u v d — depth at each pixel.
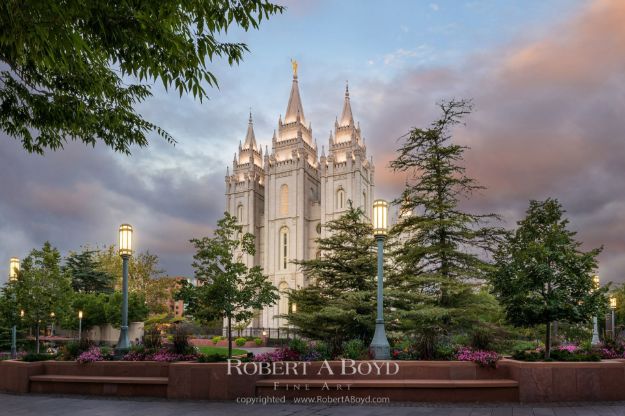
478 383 10.77
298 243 82.19
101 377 12.34
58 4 5.98
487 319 22.22
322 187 82.94
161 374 12.20
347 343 13.40
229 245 17.30
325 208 82.12
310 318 19.77
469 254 18.78
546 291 12.55
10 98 9.68
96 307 46.19
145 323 48.19
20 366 12.73
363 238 21.91
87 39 7.22
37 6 5.76
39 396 12.02
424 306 18.39
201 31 7.00
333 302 19.59
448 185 19.44
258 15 7.13
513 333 18.48
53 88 9.94
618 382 10.77
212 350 34.38
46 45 6.49
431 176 19.22
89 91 10.08
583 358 11.51
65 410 10.13
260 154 97.94
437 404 10.62
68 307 26.03
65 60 6.85
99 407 10.43
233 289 16.52
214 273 17.05
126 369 12.37
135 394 11.84
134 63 7.36
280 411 9.88
